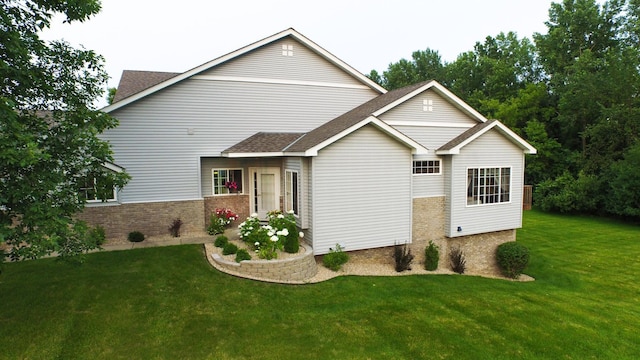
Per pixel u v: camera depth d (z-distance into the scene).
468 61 44.66
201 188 13.24
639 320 8.99
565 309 9.32
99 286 8.32
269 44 13.59
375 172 11.71
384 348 6.70
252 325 7.18
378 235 11.95
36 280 8.48
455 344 7.02
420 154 12.86
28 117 6.64
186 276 9.07
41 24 6.59
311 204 10.95
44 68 6.78
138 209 12.25
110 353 6.03
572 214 27.16
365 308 8.47
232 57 12.95
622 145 25.84
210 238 12.13
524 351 6.96
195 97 12.76
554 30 32.75
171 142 12.55
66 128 6.68
